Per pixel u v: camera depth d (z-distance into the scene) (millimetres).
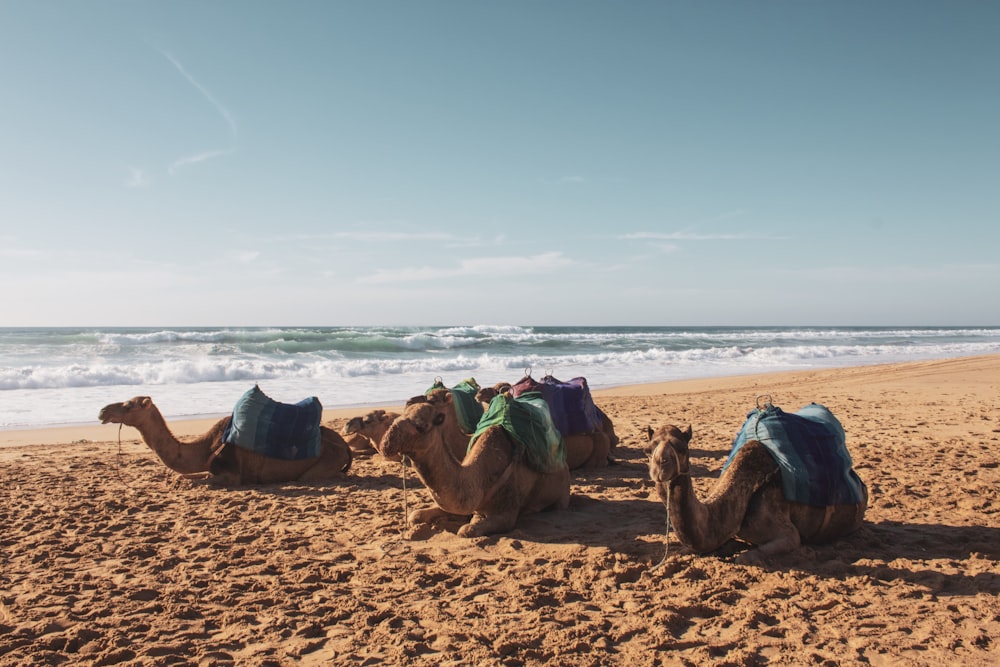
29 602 5809
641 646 4848
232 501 9391
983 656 4598
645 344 57250
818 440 6875
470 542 7230
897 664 4516
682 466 5953
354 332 55781
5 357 33875
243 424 10570
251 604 5711
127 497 9633
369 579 6281
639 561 6531
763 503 6551
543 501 8328
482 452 7594
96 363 30922
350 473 11469
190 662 4738
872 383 25578
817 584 5801
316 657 4801
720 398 22031
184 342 46500
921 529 7508
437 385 11008
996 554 6625
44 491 10031
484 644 4918
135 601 5859
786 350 48625
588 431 11156
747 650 4770
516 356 40656
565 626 5211
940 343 67625
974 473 10219
